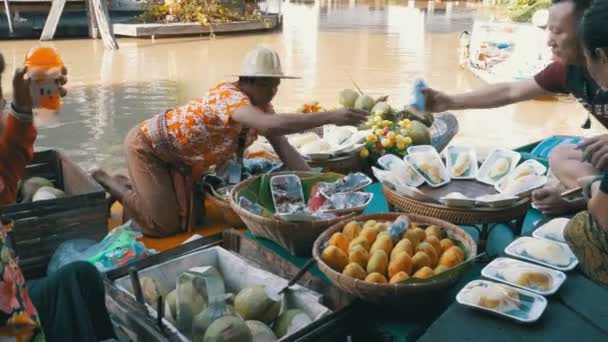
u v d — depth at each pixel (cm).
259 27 1462
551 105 729
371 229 217
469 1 2625
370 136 358
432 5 2405
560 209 233
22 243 250
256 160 343
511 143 575
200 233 323
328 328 187
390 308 200
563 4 209
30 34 1232
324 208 265
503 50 854
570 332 170
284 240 243
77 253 251
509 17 938
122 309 201
